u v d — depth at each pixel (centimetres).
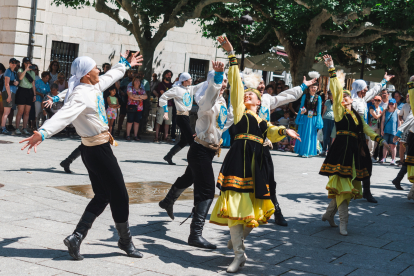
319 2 1228
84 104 387
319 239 518
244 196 407
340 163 542
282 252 464
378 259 458
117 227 412
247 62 1961
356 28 1460
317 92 1329
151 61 1609
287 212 639
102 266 387
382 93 1254
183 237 494
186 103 815
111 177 401
